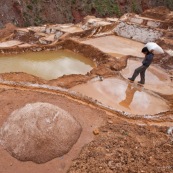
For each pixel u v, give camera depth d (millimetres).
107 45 19266
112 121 8977
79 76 13648
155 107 11891
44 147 6840
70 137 7340
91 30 21422
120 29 22000
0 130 7504
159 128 9062
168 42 19047
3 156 6836
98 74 14180
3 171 6461
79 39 20078
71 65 16656
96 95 12062
